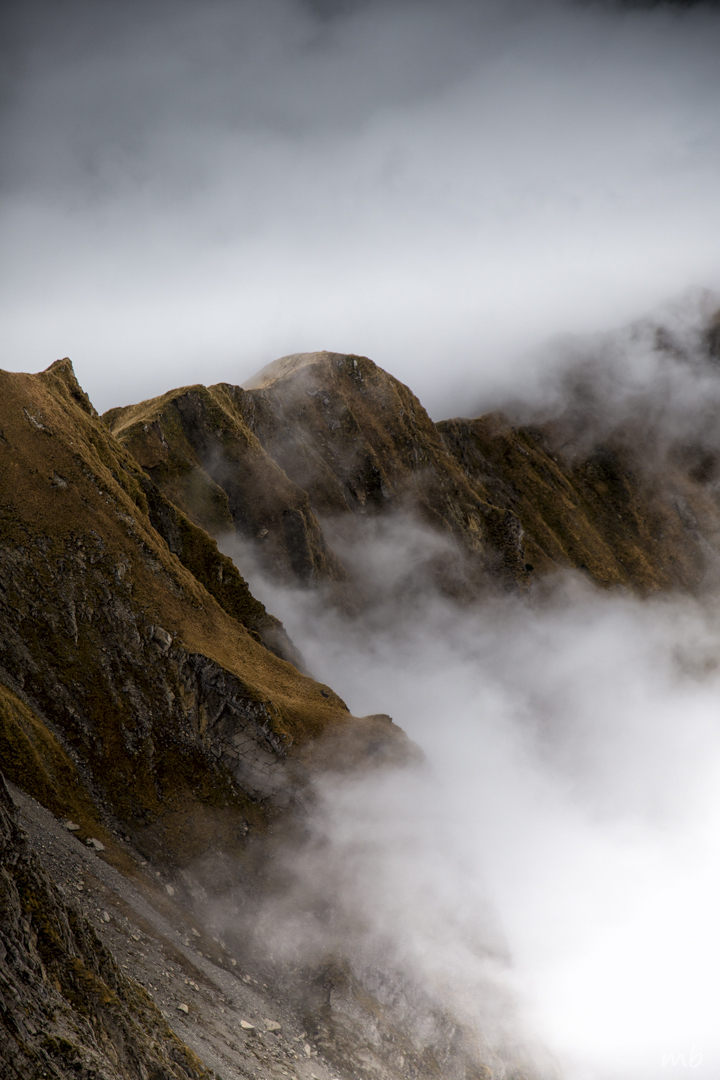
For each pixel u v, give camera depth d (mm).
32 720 58750
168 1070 32812
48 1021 28750
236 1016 46281
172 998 42438
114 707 64938
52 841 48594
